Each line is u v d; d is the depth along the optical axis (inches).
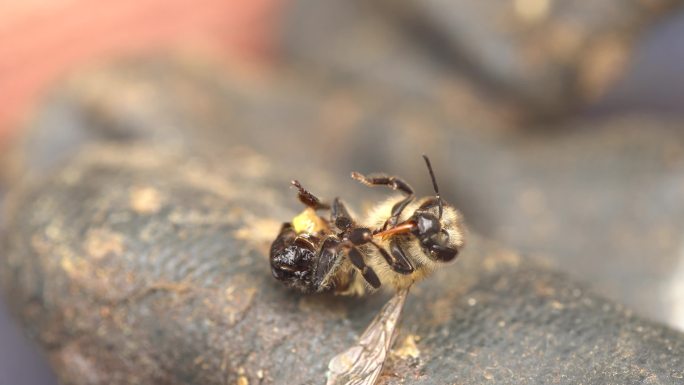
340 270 3.9
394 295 3.9
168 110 5.4
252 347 3.9
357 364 3.8
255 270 4.1
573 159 5.3
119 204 4.2
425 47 5.9
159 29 7.8
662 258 5.0
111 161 4.5
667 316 4.9
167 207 4.2
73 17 7.4
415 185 5.4
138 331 4.0
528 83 5.5
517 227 5.2
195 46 6.5
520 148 5.4
